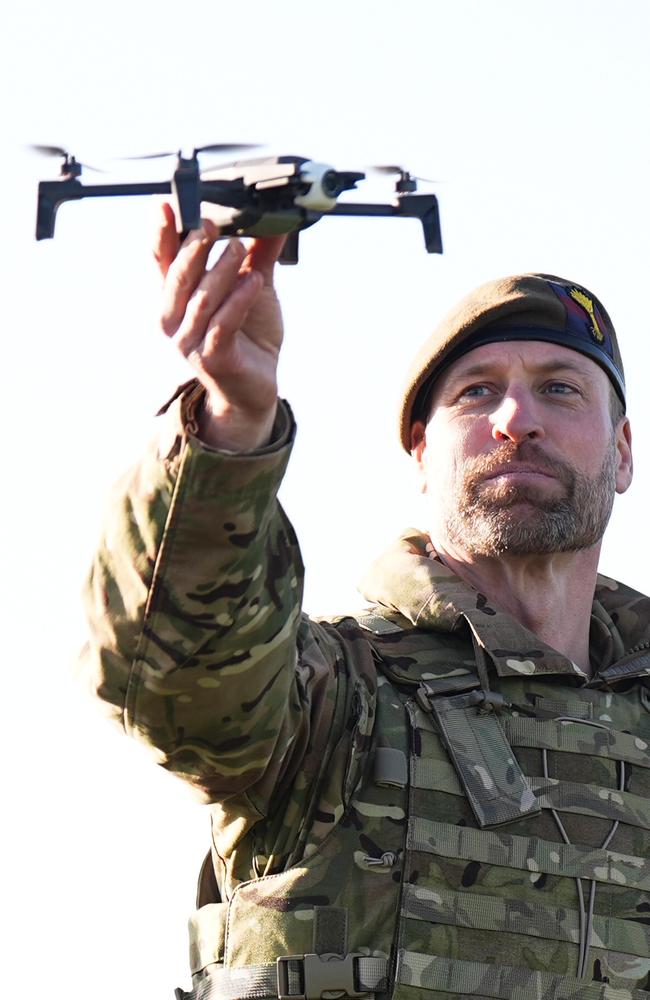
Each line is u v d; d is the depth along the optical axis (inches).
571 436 295.1
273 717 227.0
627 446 326.0
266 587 217.2
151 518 209.2
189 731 223.5
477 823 252.5
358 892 245.4
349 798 251.0
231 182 194.2
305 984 240.1
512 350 300.2
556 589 297.3
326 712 255.1
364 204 202.2
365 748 255.9
